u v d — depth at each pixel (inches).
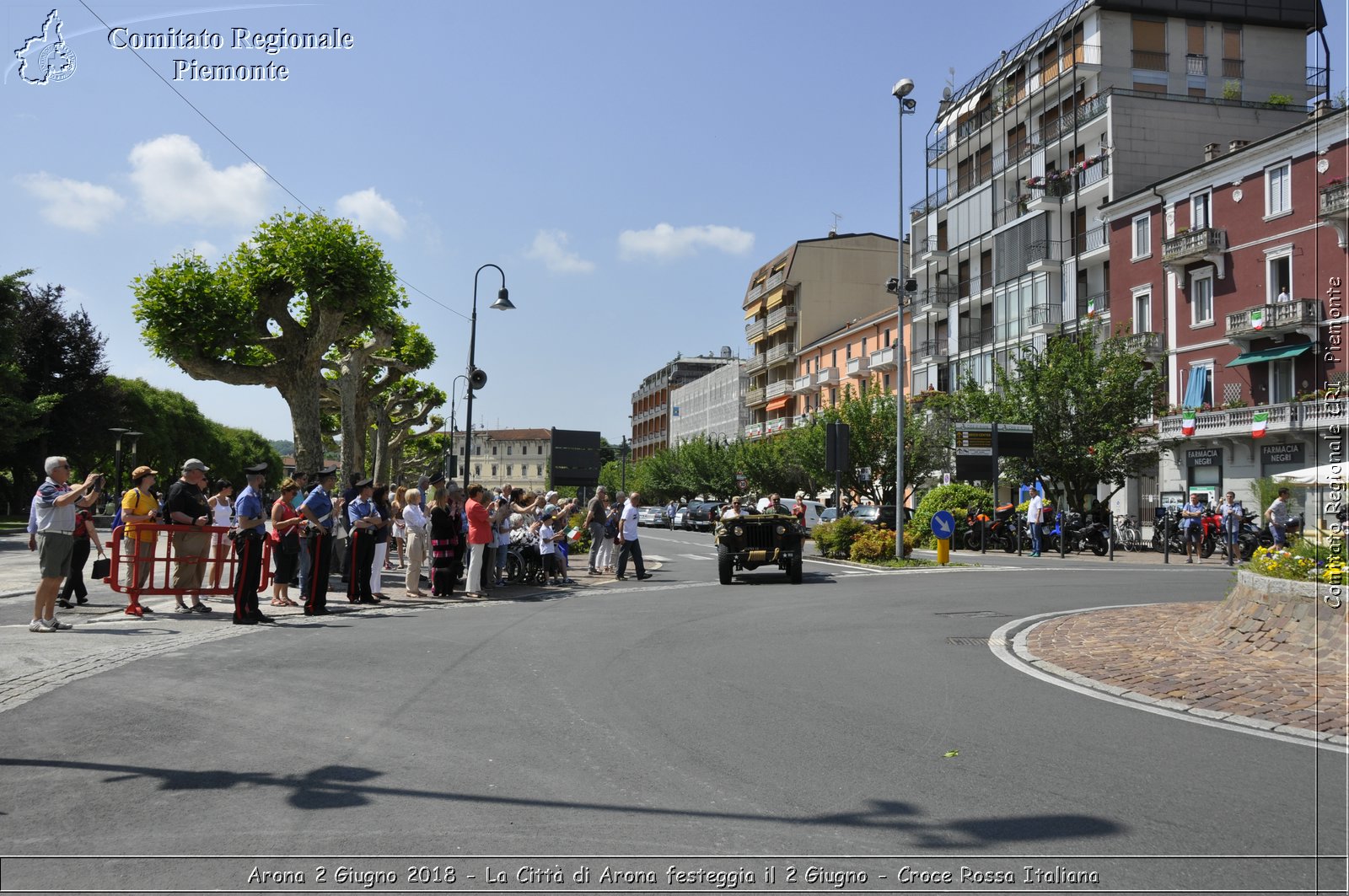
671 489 3747.5
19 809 182.9
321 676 319.3
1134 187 1665.8
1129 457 1396.4
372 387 1349.7
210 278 853.2
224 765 211.9
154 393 2743.6
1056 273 1814.7
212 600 571.8
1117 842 167.9
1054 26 1881.2
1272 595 371.6
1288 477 462.3
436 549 625.6
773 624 470.9
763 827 175.6
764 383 3540.8
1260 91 1806.1
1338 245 1239.5
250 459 3823.8
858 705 278.7
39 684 296.4
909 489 1977.1
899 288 1026.7
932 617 496.4
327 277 851.4
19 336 1835.6
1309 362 1272.1
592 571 866.8
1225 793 194.9
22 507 2113.7
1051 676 326.0
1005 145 2048.5
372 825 175.5
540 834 171.3
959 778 205.3
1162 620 455.2
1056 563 969.5
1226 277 1401.3
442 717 260.4
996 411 1466.5
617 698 287.4
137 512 489.7
